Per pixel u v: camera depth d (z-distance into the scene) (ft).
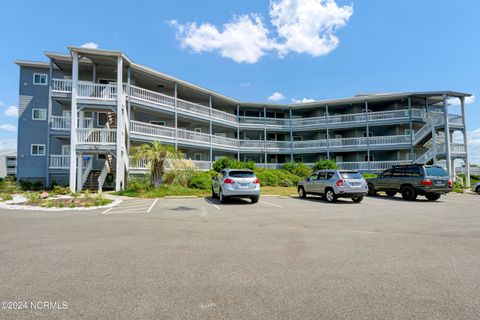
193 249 17.98
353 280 12.94
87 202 43.29
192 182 66.33
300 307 10.31
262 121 116.06
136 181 62.18
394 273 13.85
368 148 103.55
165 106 83.97
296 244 19.33
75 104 60.59
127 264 14.99
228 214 33.19
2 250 17.57
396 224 26.91
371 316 9.68
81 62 71.36
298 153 117.08
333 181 46.83
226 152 112.98
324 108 118.11
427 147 99.40
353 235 22.15
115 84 67.56
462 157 87.45
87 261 15.47
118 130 61.98
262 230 23.97
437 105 113.09
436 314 9.86
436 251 17.74
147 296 11.12
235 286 12.17
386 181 56.54
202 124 105.50
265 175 82.23
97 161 79.46
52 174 74.54
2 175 115.96
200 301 10.73
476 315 9.78
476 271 14.20
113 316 9.53
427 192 48.83
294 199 52.29
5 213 34.09
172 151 63.62
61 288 11.84
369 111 112.98
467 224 26.99
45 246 18.58
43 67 79.66
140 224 26.63
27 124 79.00
